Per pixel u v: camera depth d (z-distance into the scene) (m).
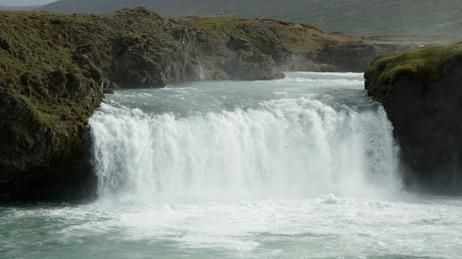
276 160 56.66
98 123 52.47
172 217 45.34
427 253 37.75
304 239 40.28
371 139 58.38
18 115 49.81
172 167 53.56
